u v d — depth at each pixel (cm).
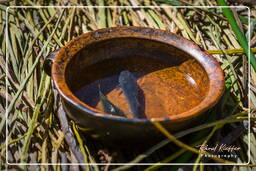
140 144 70
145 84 77
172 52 78
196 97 76
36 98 80
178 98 76
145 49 79
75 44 75
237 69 85
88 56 76
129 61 79
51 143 75
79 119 69
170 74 79
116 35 77
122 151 73
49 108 78
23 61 85
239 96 80
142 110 74
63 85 69
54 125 77
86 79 77
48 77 81
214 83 72
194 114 67
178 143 66
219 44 87
